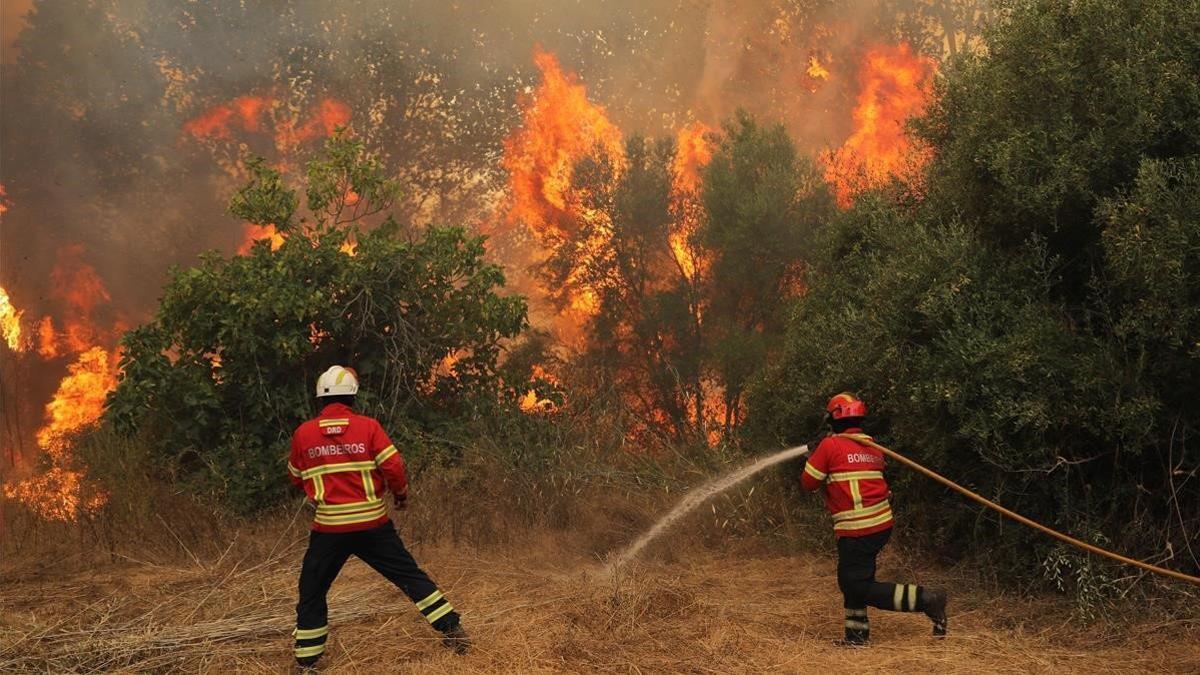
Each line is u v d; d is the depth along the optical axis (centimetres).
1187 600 580
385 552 523
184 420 904
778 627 577
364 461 523
